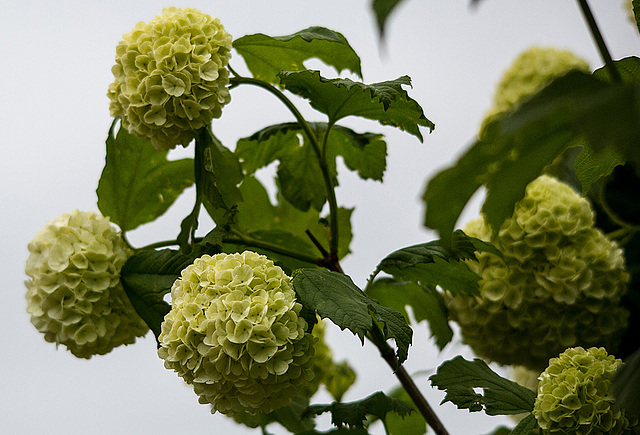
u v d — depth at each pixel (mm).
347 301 1048
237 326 1034
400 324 1049
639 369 1011
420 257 1107
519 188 873
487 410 1085
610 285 1140
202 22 1098
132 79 1089
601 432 1053
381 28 827
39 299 1111
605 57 976
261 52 1138
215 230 1097
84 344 1111
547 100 692
